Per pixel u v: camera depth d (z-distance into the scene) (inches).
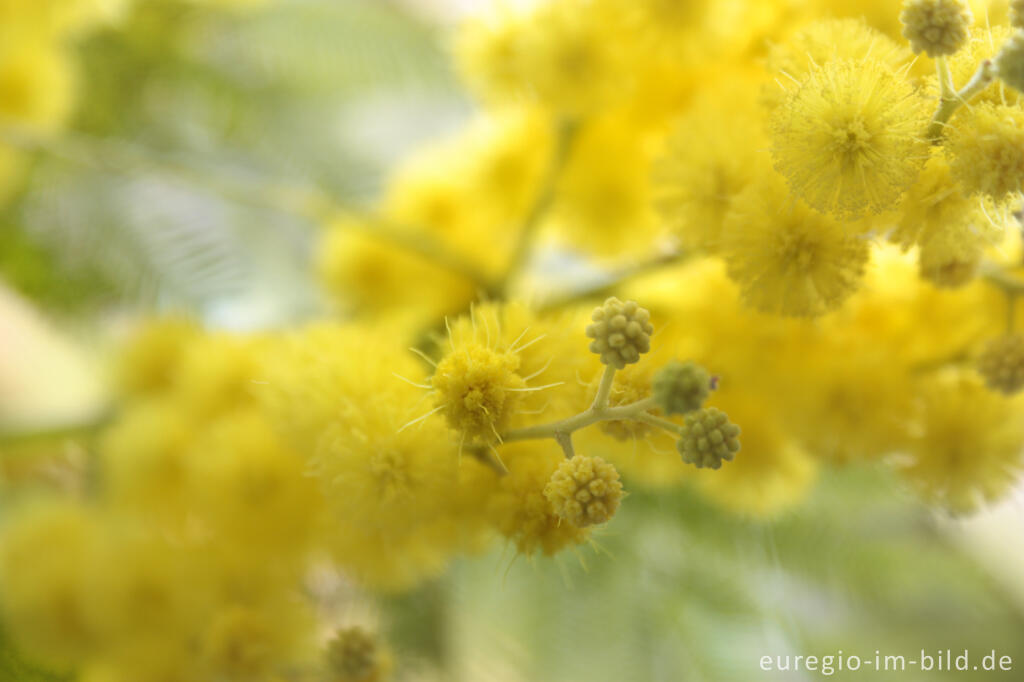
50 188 14.5
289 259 15.4
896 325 9.4
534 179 12.0
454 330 8.3
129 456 11.1
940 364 9.3
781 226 8.3
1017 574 16.2
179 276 14.2
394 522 8.5
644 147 10.4
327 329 9.1
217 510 10.1
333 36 16.3
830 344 9.4
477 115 15.8
